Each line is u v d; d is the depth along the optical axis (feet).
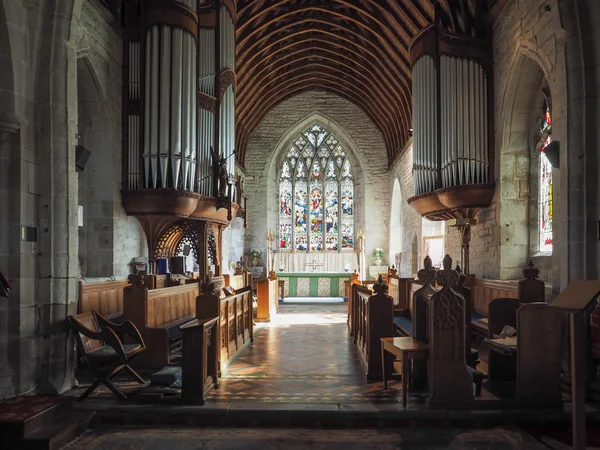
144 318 22.77
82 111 29.07
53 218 20.30
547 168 29.89
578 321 13.92
